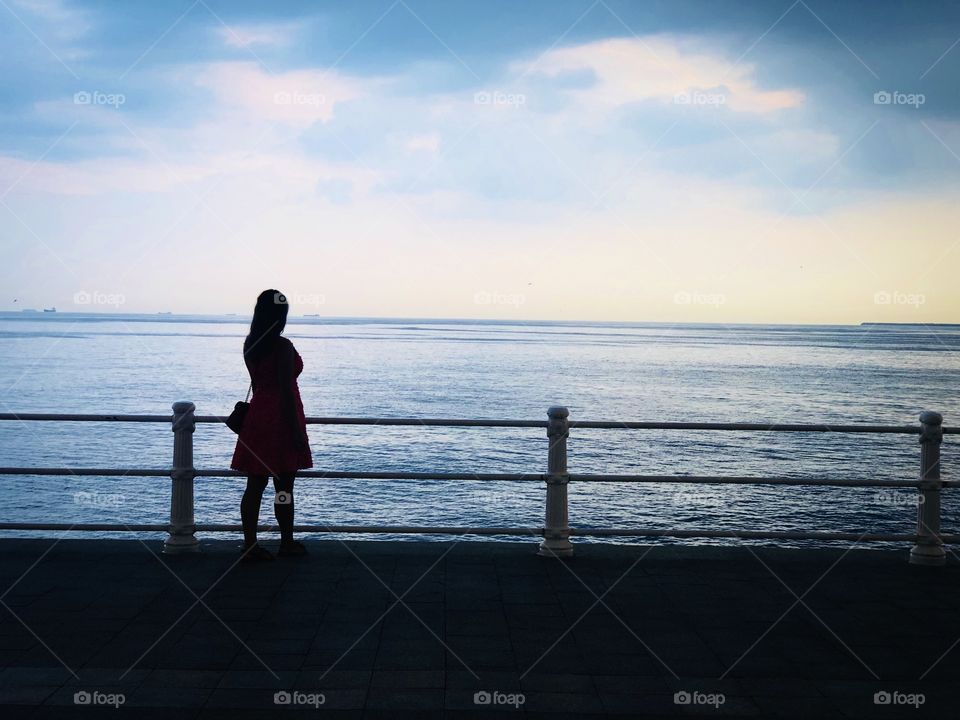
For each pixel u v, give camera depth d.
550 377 88.44
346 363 105.56
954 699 3.92
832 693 3.98
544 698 3.89
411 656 4.38
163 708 3.73
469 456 40.66
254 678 4.06
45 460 38.62
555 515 6.40
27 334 199.25
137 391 68.69
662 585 5.72
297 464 6.20
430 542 6.73
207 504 27.91
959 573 6.14
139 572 5.86
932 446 6.39
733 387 81.12
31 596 5.30
